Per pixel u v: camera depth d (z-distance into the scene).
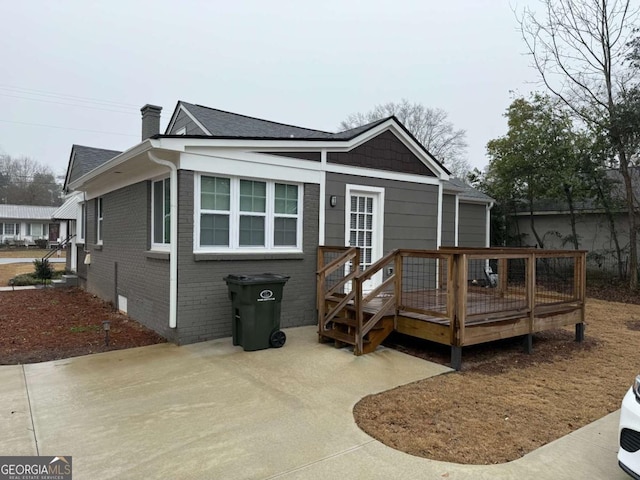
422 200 8.91
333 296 6.65
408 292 7.61
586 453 2.96
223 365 4.91
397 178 8.43
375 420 3.46
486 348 6.09
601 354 5.87
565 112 13.41
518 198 15.44
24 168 51.62
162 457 2.80
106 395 3.96
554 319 6.20
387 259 5.58
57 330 6.67
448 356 5.54
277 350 5.59
